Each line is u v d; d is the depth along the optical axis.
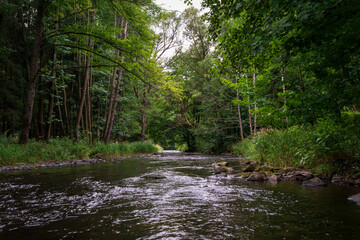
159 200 4.18
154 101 31.86
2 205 3.82
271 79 7.52
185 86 29.22
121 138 28.94
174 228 2.78
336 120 5.08
